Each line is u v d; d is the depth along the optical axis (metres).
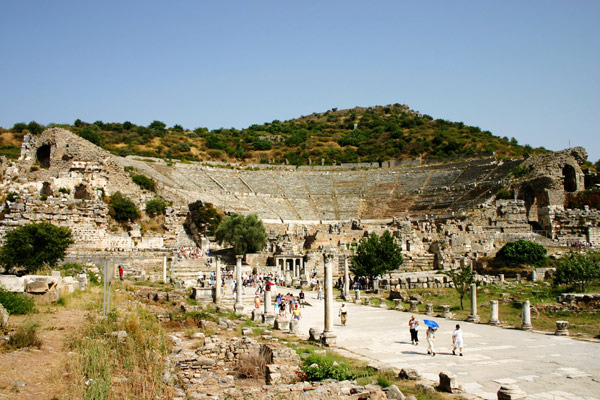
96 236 66.31
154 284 49.78
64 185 77.88
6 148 117.75
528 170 96.94
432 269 71.56
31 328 17.84
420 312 39.66
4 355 15.51
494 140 169.88
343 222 97.75
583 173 97.94
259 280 59.38
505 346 24.48
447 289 54.22
